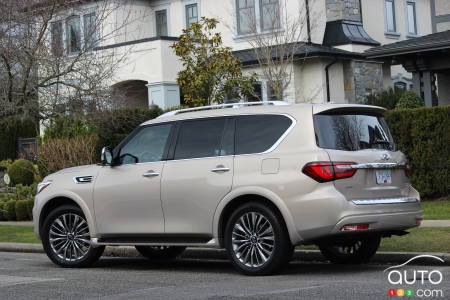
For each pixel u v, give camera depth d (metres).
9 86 20.47
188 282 9.91
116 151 11.76
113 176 11.62
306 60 29.08
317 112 10.17
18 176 26.64
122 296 8.85
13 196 23.41
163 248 13.12
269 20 29.81
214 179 10.58
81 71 21.59
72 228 12.12
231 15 30.97
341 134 10.18
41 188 12.42
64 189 12.05
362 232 9.85
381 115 10.97
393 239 12.54
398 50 23.20
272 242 10.12
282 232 10.05
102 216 11.67
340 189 9.80
